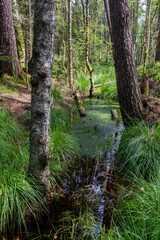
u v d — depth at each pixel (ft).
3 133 11.58
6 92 20.06
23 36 32.19
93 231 7.19
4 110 14.70
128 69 13.21
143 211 6.75
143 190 7.90
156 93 21.39
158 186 7.51
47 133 7.82
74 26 49.01
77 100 25.03
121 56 13.21
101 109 25.07
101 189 9.72
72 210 8.33
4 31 23.22
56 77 35.37
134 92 13.53
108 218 7.84
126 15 12.62
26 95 21.59
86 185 10.05
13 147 11.16
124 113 14.58
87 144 14.75
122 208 7.54
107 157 12.98
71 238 6.89
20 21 30.12
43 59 6.75
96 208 8.45
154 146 10.82
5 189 7.33
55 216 8.00
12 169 8.46
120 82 13.83
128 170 11.02
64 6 40.88
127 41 12.92
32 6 34.30
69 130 17.26
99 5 61.82
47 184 8.60
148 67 28.58
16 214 7.48
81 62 42.50
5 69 24.17
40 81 6.95
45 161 7.92
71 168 11.66
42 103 7.22
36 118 7.39
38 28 6.43
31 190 7.85
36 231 7.25
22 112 16.85
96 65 44.75
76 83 35.42
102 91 32.73
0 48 23.72
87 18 33.68
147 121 12.98
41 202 7.95
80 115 21.75
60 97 23.97
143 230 5.88
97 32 61.16
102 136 16.26
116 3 12.60
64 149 12.76
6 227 7.25
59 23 39.29
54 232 7.22
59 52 46.42
